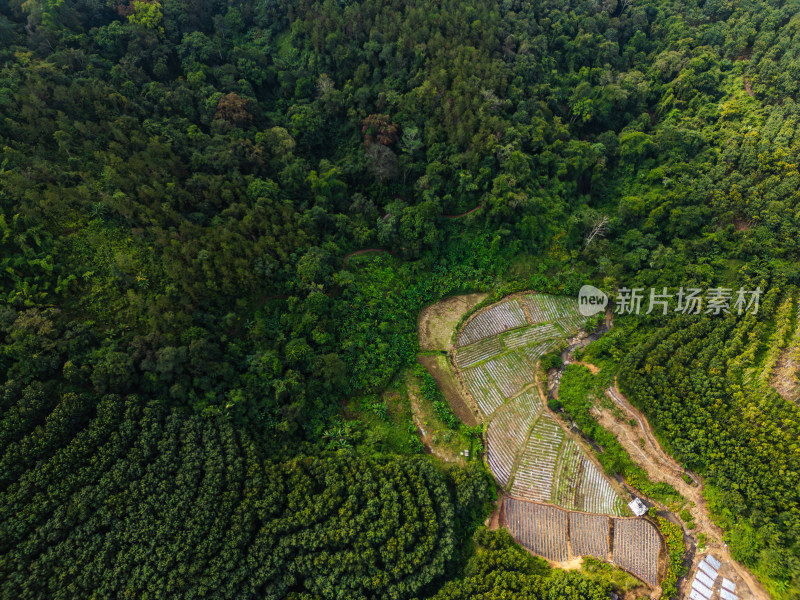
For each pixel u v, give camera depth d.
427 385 56.25
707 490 47.81
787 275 53.00
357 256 63.53
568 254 68.06
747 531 44.28
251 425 46.25
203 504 38.53
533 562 44.22
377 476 44.44
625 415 54.38
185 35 67.81
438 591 40.25
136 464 38.50
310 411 50.50
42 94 52.19
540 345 62.59
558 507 49.41
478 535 44.22
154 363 42.50
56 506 35.34
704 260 59.62
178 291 47.50
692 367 52.09
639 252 64.38
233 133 61.88
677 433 49.81
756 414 46.28
